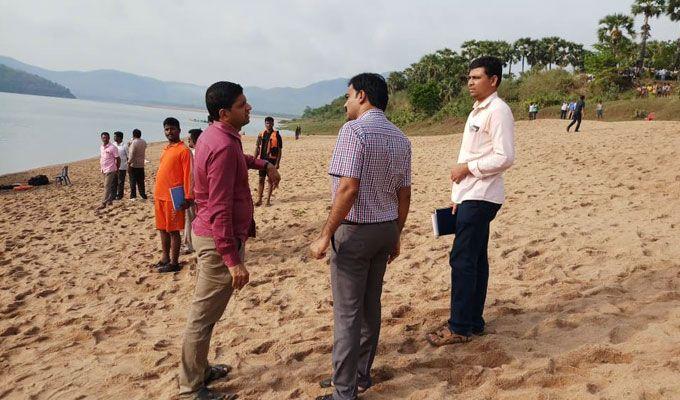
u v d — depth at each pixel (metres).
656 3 57.47
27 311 5.29
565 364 2.95
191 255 7.00
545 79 57.72
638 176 8.97
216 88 2.83
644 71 57.44
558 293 4.12
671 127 17.69
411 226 7.46
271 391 3.17
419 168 15.25
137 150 12.53
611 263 4.69
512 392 2.75
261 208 10.26
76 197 14.73
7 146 35.03
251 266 6.35
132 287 5.95
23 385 3.59
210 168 2.77
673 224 5.68
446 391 2.85
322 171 17.20
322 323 4.21
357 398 2.91
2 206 13.69
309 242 7.31
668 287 3.91
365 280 2.74
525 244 5.72
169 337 4.29
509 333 3.53
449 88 65.81
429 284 4.94
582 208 7.23
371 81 2.72
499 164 3.00
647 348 2.96
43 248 8.06
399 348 3.53
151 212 10.95
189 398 3.11
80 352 4.12
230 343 3.96
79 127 62.22
